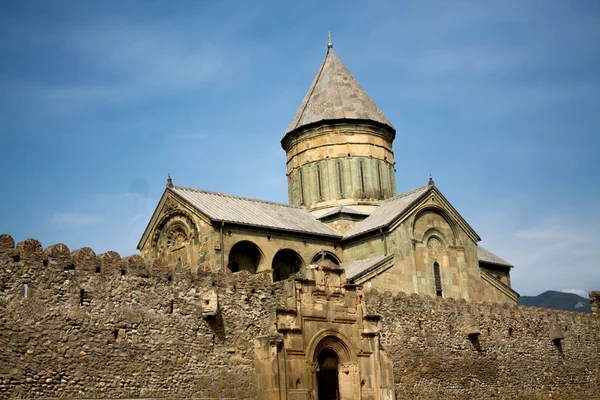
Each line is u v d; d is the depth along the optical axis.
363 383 31.75
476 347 42.12
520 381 44.16
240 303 32.81
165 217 46.41
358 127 54.78
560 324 48.44
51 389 26.78
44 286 27.61
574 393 47.56
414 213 48.50
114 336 28.86
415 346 38.84
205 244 43.41
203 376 30.75
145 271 30.52
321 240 48.62
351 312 32.28
